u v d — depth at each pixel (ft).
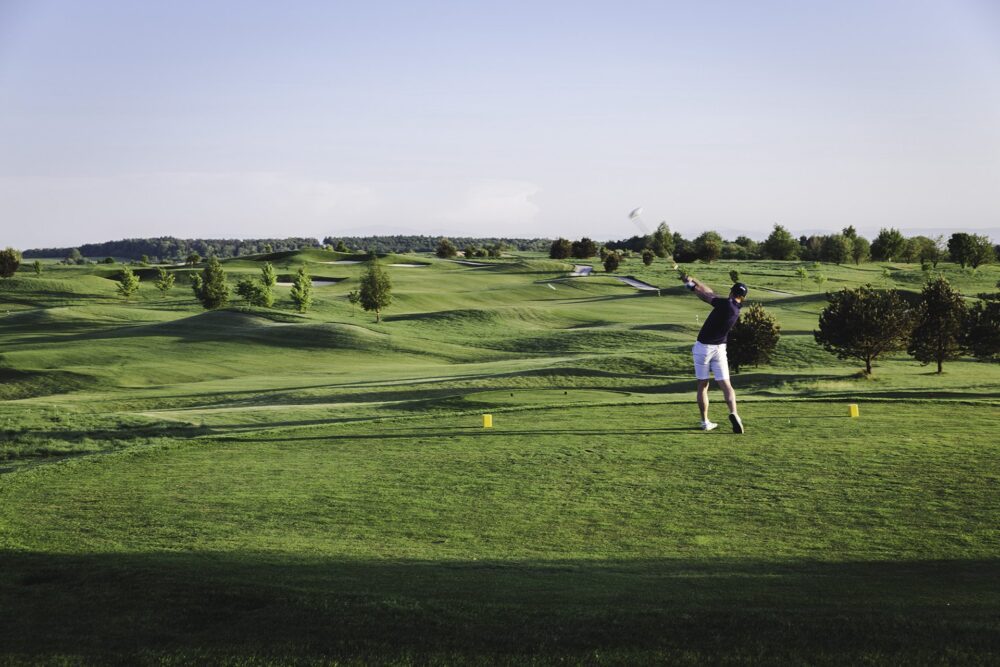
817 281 404.36
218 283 342.64
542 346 241.14
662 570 27.73
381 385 144.15
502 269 525.34
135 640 21.52
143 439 67.72
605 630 21.45
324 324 242.37
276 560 29.60
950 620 21.11
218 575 26.96
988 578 25.23
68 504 40.50
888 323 155.43
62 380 165.27
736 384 145.89
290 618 22.82
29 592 25.34
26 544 32.37
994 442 48.55
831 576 26.18
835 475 41.65
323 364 199.41
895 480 40.01
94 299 395.55
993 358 175.11
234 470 48.67
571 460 48.39
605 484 42.14
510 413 68.85
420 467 48.08
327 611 23.25
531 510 37.60
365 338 231.30
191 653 20.63
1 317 282.36
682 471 44.34
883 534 31.37
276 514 37.99
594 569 28.07
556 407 71.26
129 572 27.12
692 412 66.39
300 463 50.49
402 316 302.45
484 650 20.45
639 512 36.65
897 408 63.93
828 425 56.75
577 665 19.43
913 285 427.74
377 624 22.29
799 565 27.78
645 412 67.31
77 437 67.82
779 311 310.86
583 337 249.55
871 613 21.93
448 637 21.33
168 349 204.23
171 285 426.51
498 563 29.09
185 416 84.94
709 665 19.13
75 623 22.76
